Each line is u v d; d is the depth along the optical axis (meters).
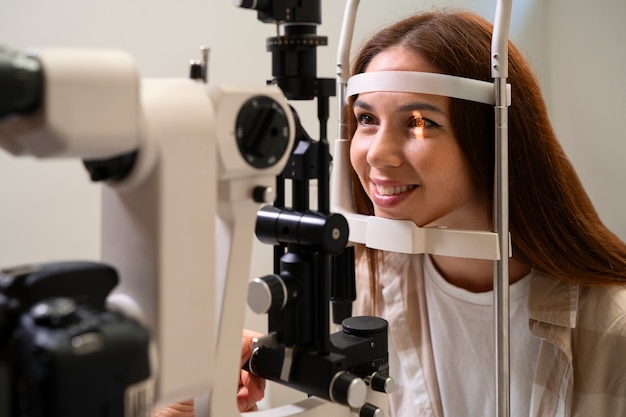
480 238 0.79
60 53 0.39
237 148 0.50
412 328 1.08
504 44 0.74
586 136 1.47
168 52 1.22
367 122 0.91
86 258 1.17
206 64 0.54
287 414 0.60
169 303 0.47
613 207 1.48
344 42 0.93
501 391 0.78
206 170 0.48
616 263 0.97
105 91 0.40
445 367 1.04
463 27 0.90
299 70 0.58
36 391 0.35
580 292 0.97
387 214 0.88
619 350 0.93
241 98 0.50
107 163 0.45
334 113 1.45
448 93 0.81
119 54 0.42
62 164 1.12
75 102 0.39
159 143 0.45
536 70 1.48
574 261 0.95
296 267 0.60
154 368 0.46
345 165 0.98
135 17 1.17
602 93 1.45
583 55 1.45
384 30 0.97
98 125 0.40
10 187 1.08
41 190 1.11
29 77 0.38
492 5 1.49
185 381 0.48
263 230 0.62
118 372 0.37
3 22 1.05
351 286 0.70
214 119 0.48
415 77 0.82
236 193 0.53
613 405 0.95
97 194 1.17
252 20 1.31
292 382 0.61
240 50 1.31
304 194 0.60
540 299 0.96
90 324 0.37
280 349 0.62
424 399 1.04
